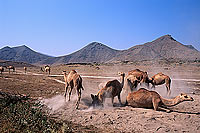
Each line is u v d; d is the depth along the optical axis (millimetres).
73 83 10289
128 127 7008
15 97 9242
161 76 14609
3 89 14148
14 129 5633
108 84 9969
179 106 10312
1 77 25141
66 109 9211
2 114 6789
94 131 6465
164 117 8016
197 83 22266
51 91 14539
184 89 17469
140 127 7004
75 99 11664
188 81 24359
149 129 6844
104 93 9766
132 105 9750
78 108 9430
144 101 9312
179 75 33156
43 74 38781
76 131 6285
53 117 7816
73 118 7922
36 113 6926
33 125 6121
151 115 8172
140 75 13977
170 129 6812
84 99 11859
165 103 8984
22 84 18281
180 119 7828
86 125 7156
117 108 9547
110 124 7270
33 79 25156
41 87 16766
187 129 6848
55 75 36188
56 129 6105
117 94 10359
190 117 8078
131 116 8117
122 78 11062
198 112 9148
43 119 6754
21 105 7734
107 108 9570
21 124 5965
